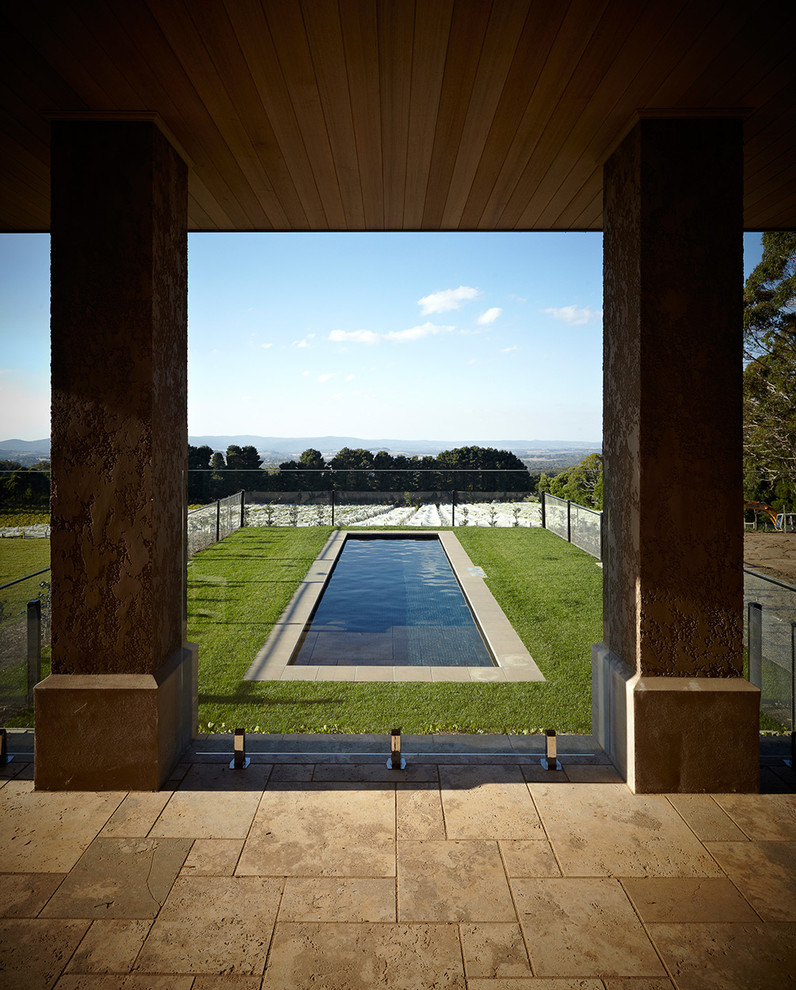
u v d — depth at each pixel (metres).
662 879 2.29
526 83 2.52
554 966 1.88
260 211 3.85
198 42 2.26
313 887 2.24
